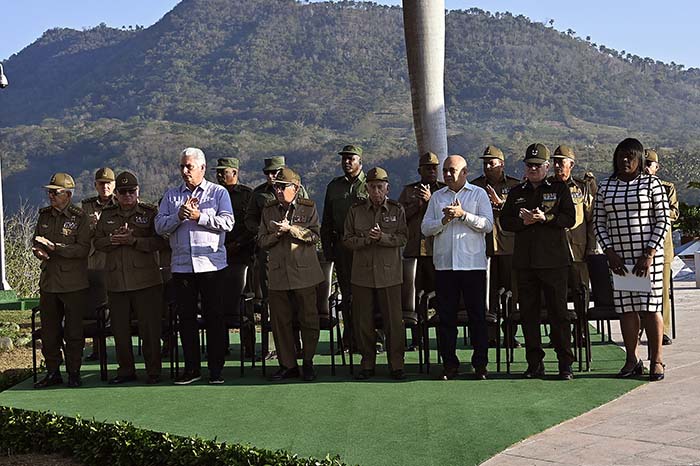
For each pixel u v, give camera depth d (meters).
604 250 7.62
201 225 8.02
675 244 19.06
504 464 5.38
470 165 96.44
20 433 6.64
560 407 6.67
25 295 18.20
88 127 105.06
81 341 8.32
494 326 9.33
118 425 6.29
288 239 8.16
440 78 10.29
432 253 8.87
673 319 9.49
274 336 8.27
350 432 6.20
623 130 158.00
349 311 8.80
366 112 168.25
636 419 6.19
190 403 7.29
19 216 19.05
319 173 90.81
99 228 8.37
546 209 7.66
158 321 8.34
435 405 6.88
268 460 5.36
